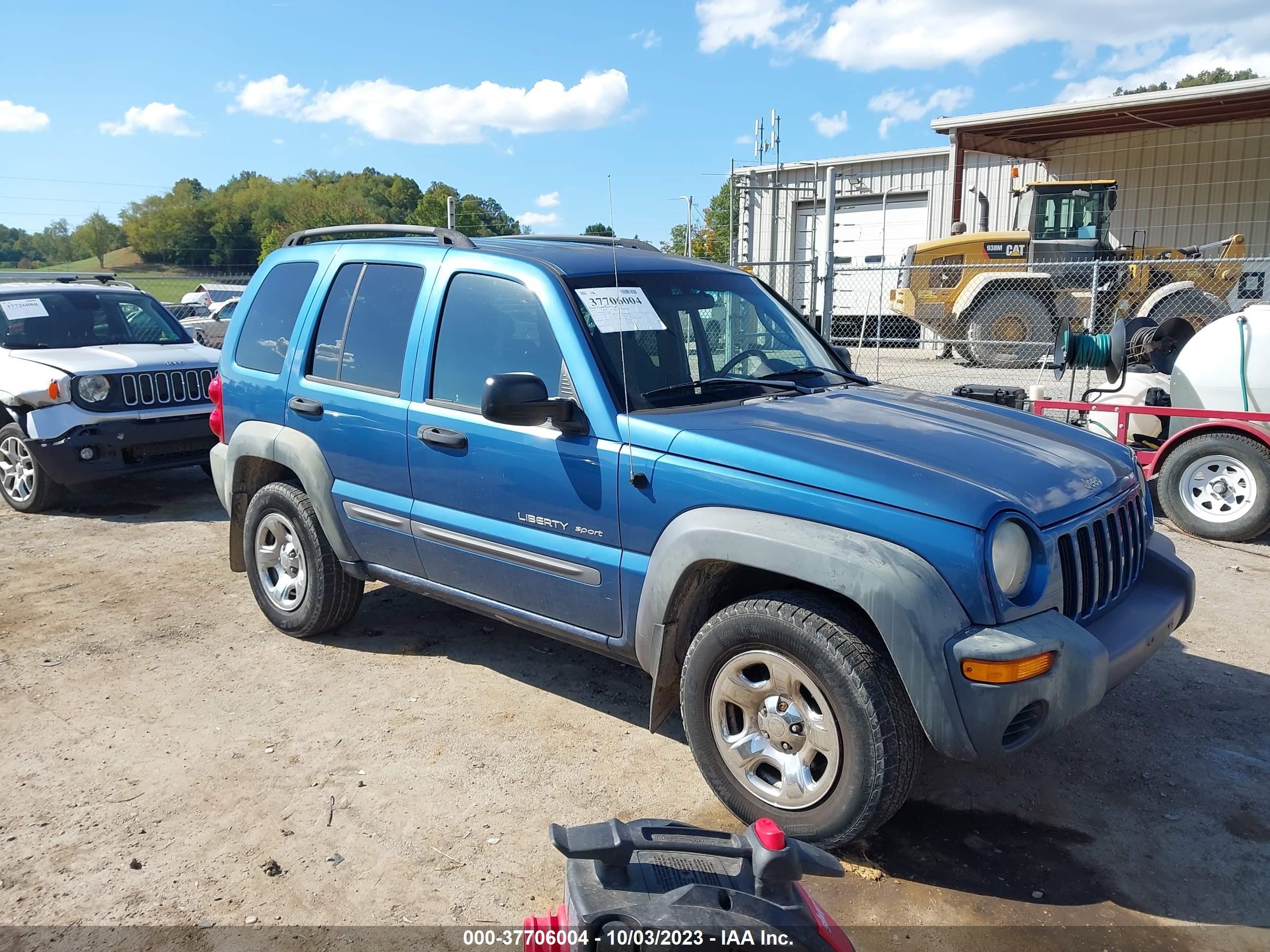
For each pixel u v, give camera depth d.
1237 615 5.31
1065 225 17.09
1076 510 3.19
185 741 3.92
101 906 2.90
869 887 3.00
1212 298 14.17
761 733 3.16
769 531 3.02
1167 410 6.88
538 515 3.71
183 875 3.05
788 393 3.94
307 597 4.83
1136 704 4.26
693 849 2.01
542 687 4.44
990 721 2.74
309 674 4.58
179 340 9.38
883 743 2.86
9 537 7.15
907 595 2.77
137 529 7.37
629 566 3.44
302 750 3.84
